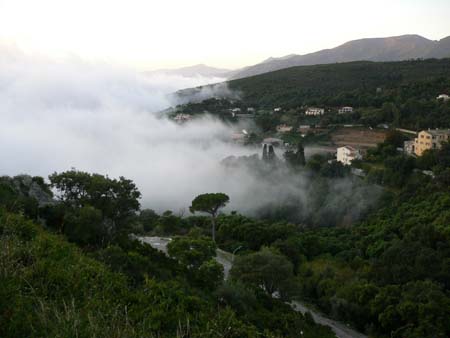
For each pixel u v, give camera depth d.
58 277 6.39
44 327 4.53
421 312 18.34
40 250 7.55
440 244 25.81
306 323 18.70
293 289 23.39
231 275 23.62
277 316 17.02
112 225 20.78
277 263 22.95
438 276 22.83
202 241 23.69
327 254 35.12
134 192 21.95
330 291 25.42
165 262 18.25
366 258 32.56
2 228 8.65
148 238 34.53
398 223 36.16
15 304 4.85
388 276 24.73
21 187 20.30
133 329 5.31
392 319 19.48
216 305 14.20
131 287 9.56
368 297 22.38
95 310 5.66
